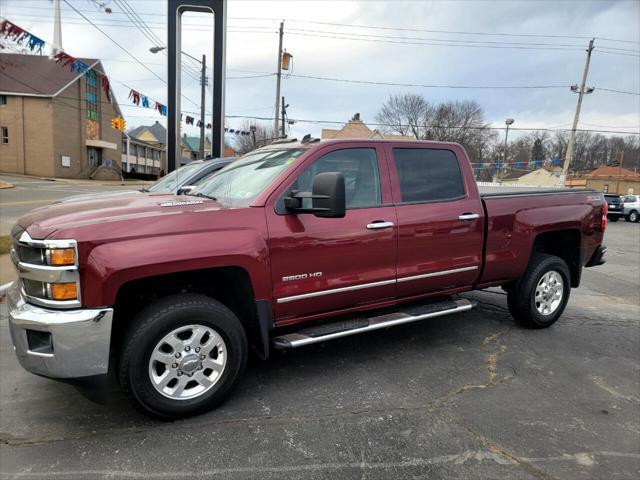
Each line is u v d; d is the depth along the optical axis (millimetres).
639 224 24766
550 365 3990
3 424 2961
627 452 2752
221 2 10297
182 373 2969
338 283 3479
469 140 47531
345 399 3318
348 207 3570
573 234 5004
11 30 10203
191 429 2908
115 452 2670
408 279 3830
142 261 2736
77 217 2844
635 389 3588
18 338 2717
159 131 75062
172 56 10195
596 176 61500
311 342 3379
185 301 2939
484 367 3910
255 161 3938
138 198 3799
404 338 4555
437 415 3119
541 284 4801
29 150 36688
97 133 42750
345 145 3633
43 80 37375
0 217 13477
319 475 2490
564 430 2971
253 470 2527
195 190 4238
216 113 10680
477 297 6137
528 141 63875
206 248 2916
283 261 3225
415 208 3850
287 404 3238
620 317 5559
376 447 2746
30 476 2461
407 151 3947
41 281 2650
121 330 3053
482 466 2584
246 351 3223
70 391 3408
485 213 4242
